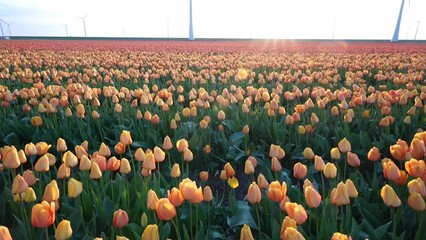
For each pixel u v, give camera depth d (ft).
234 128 19.07
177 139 17.01
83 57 62.34
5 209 10.73
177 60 57.62
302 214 8.00
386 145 16.94
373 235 8.91
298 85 33.35
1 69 48.44
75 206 10.77
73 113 22.04
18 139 18.48
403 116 20.06
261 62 50.70
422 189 9.09
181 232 10.39
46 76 35.22
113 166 11.29
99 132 19.74
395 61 55.57
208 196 10.32
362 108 21.21
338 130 17.88
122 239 6.98
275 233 8.96
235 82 34.63
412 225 9.95
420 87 29.01
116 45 113.39
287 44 124.47
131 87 33.06
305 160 16.30
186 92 31.71
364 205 10.50
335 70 39.55
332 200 8.77
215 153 18.06
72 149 18.67
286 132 18.37
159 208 8.29
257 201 9.23
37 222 7.70
